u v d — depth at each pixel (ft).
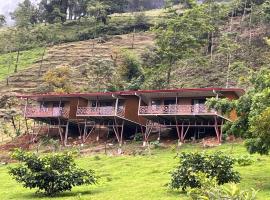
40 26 424.05
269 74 94.07
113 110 169.99
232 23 307.17
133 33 360.28
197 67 249.96
